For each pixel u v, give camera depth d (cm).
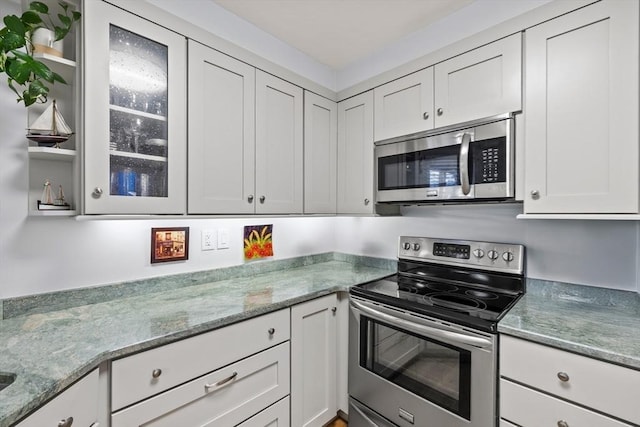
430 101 169
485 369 120
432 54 168
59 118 119
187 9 158
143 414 104
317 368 169
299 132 196
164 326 115
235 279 194
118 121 124
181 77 140
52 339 103
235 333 130
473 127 151
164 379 109
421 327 138
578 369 101
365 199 203
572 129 124
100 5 117
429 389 139
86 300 139
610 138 115
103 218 118
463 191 152
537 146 132
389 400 154
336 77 242
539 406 109
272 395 146
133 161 128
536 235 162
